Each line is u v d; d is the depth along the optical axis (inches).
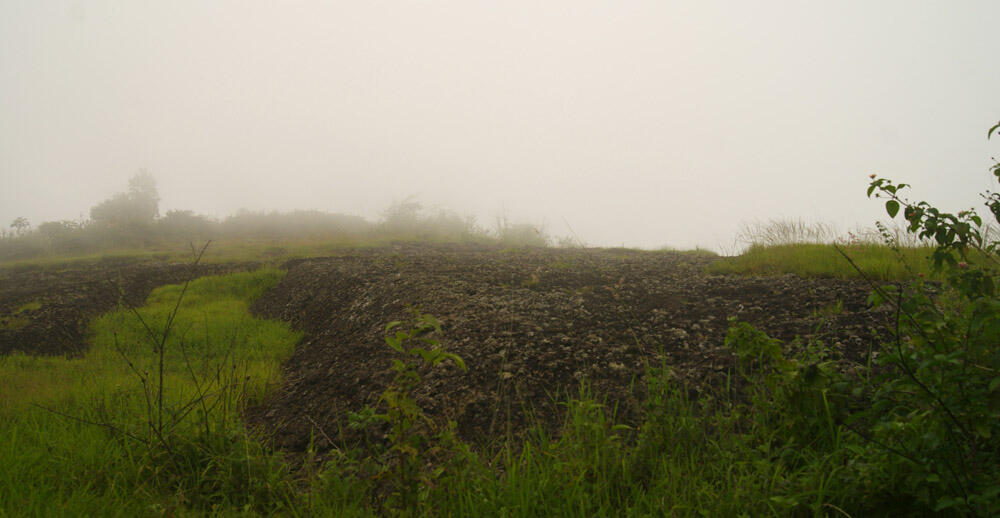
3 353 271.3
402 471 106.7
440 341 203.9
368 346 221.8
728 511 99.3
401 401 108.0
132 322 320.8
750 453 114.4
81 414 167.5
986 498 80.3
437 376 173.5
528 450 123.1
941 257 107.3
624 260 443.5
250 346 267.7
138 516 110.6
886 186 112.4
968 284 100.7
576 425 123.3
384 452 137.1
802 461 113.7
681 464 118.7
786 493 100.0
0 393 192.1
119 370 229.5
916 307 105.3
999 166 104.7
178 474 124.6
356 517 108.4
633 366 173.5
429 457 130.0
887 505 96.0
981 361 94.6
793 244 381.4
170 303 380.8
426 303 263.3
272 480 120.9
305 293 374.3
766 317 209.3
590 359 180.2
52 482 123.9
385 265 429.7
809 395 119.6
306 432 161.3
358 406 166.7
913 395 99.7
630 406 148.1
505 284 314.8
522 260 466.9
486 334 207.3
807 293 237.3
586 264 412.5
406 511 102.8
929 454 91.5
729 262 361.4
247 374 204.8
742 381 154.2
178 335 289.6
